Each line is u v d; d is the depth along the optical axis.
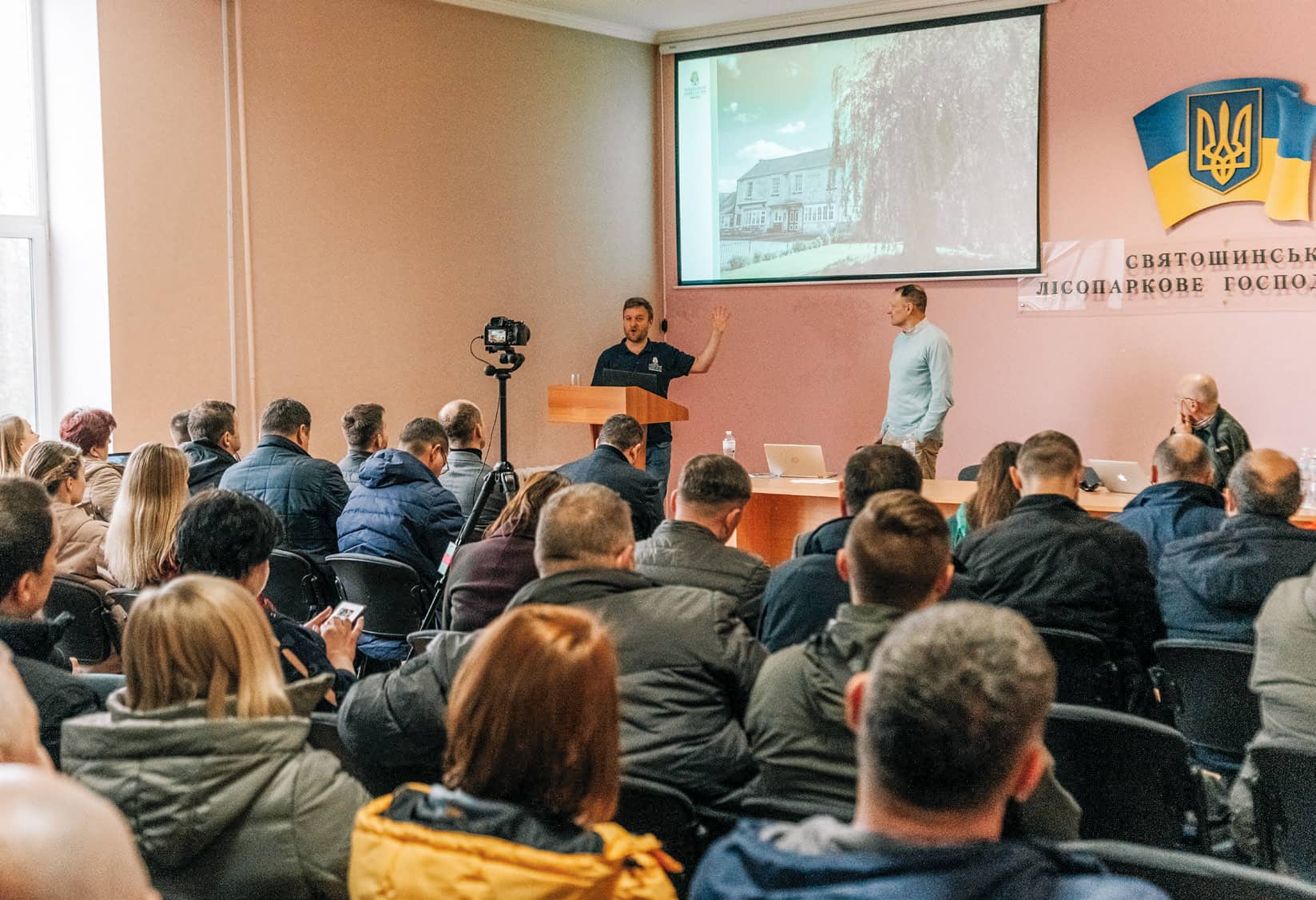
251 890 1.69
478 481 4.84
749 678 2.21
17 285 6.29
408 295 7.37
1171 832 2.29
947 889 1.02
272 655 1.77
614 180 8.44
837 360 8.19
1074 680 2.86
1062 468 3.14
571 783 1.43
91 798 0.86
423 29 7.34
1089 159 7.23
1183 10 6.86
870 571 1.96
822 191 8.10
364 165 7.11
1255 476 2.96
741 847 1.14
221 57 6.49
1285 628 2.38
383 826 1.39
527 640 1.44
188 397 6.46
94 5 6.05
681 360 7.87
